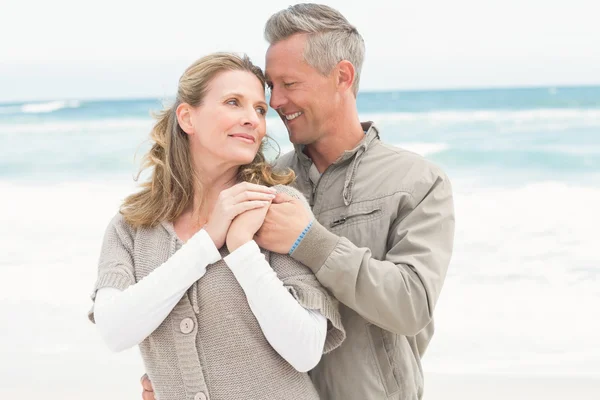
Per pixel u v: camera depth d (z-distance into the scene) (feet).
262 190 6.22
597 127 52.75
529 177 39.32
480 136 51.47
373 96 77.87
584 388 13.58
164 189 6.55
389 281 6.46
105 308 5.91
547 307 19.92
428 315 6.66
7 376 14.65
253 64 6.73
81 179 40.65
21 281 22.34
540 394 13.35
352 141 7.59
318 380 7.22
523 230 28.43
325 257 6.30
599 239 26.73
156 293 5.80
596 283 21.89
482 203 33.71
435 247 6.96
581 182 37.45
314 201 7.64
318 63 7.18
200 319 6.00
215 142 6.30
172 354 6.09
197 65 6.45
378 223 7.15
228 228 6.05
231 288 5.98
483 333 18.07
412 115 64.34
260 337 6.00
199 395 5.90
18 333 17.61
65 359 15.67
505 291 21.47
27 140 54.85
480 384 13.96
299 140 7.54
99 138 55.31
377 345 7.10
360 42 7.59
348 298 6.39
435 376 14.48
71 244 26.99
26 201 35.55
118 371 14.85
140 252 6.40
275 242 6.27
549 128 53.26
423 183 7.19
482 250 25.85
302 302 6.03
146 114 70.74
